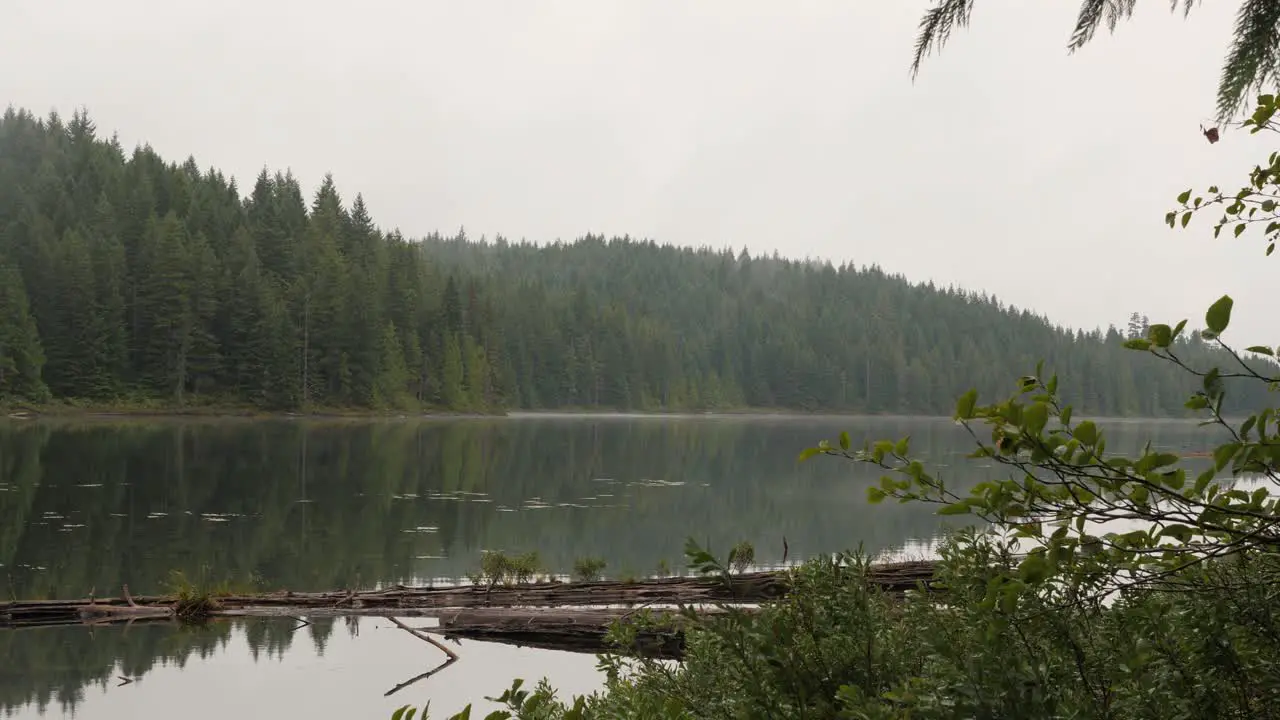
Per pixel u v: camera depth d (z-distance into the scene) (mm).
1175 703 1631
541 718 2012
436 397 88188
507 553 19094
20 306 62688
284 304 75312
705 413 135375
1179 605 1744
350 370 78375
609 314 130250
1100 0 2244
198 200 98688
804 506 29719
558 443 58656
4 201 90938
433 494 29188
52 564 16125
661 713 2041
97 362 67188
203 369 70000
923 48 2197
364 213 105938
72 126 122812
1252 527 1573
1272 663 1658
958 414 1599
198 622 11953
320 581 15680
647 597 12523
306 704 8648
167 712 8430
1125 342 1631
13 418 56594
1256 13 2193
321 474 33562
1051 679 1613
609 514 26172
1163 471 1604
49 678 9398
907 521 25828
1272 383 1525
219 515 22719
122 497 24984
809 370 145750
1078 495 1572
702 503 29906
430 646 10820
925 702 1575
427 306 94312
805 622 2072
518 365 112000
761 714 1845
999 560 2016
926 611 2092
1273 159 2053
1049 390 1566
